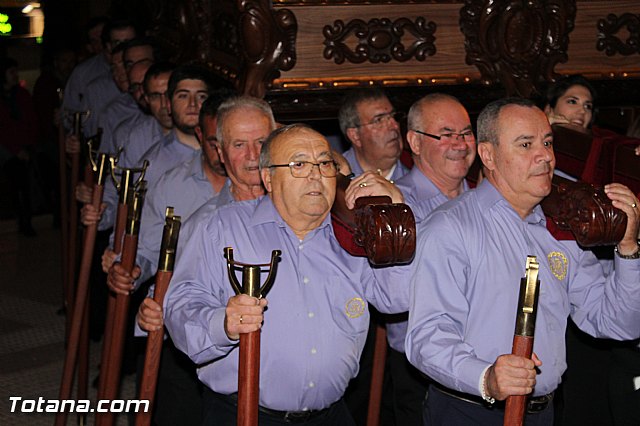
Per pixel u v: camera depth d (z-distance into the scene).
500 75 4.71
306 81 4.39
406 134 4.29
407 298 3.16
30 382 5.88
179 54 5.57
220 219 3.24
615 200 2.96
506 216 3.21
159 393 4.40
